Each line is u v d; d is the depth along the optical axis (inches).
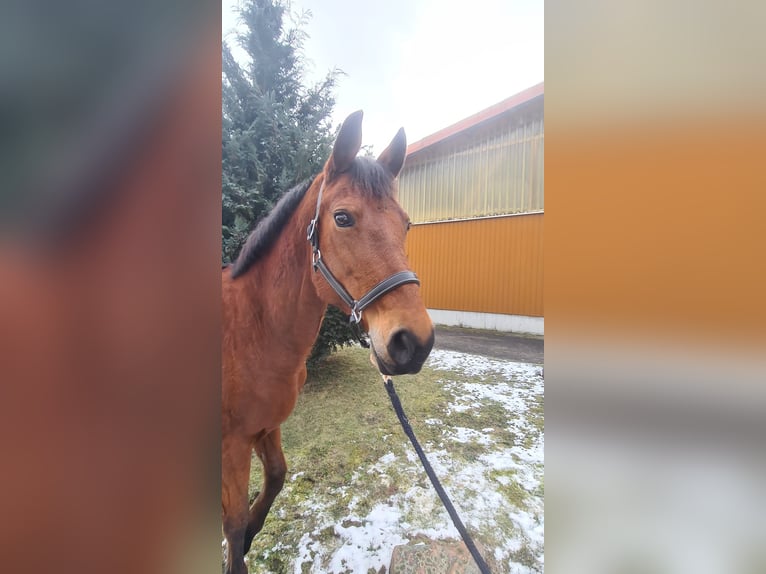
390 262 36.4
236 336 44.4
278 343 45.1
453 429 99.9
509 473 77.3
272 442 54.6
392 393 49.3
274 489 54.3
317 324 47.5
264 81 139.8
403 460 82.5
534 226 247.8
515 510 65.2
